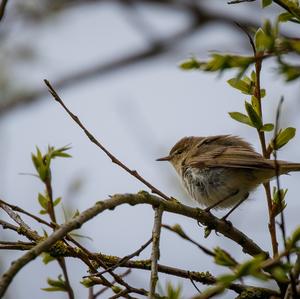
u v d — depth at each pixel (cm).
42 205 895
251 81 907
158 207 866
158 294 732
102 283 875
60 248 868
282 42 605
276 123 733
